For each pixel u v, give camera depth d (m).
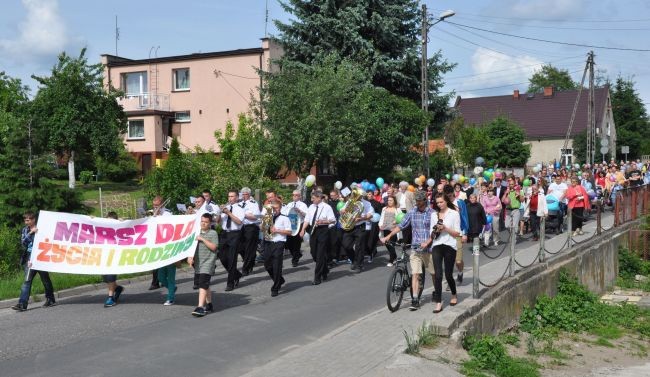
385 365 7.42
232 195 12.55
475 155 38.09
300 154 23.56
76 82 31.23
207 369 7.49
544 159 61.50
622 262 20.25
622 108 71.50
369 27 29.17
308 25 29.19
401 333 8.83
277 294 12.04
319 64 28.42
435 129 33.06
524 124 63.72
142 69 39.06
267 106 24.64
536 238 19.22
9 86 41.34
